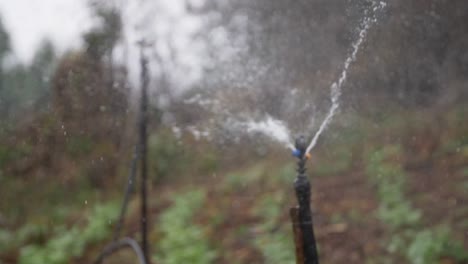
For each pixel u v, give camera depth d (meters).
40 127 4.76
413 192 7.25
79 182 8.85
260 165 9.57
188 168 9.74
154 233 8.16
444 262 5.59
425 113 6.26
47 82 4.74
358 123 4.00
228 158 8.15
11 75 5.80
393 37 3.75
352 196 7.62
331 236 6.77
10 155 7.62
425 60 4.40
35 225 9.16
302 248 2.26
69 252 8.27
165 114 4.65
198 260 6.91
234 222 8.07
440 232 5.98
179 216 8.41
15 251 8.75
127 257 7.64
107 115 4.39
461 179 7.16
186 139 4.99
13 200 9.12
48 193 9.23
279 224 7.53
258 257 6.80
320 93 3.80
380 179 7.68
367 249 6.35
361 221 6.96
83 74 4.27
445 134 7.33
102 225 8.65
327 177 8.38
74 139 5.03
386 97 4.26
